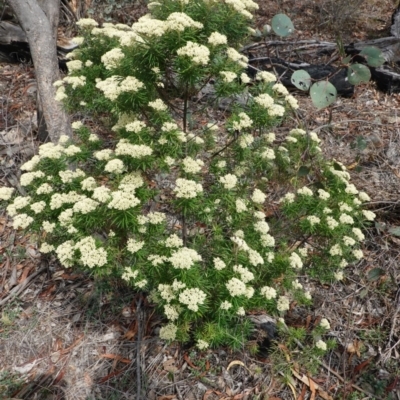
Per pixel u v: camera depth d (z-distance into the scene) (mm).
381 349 3678
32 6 4418
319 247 3744
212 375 3465
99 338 3707
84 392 3338
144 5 8227
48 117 4457
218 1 2746
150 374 3453
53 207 2844
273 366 3395
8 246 4422
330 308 4020
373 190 4934
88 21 3852
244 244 2928
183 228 3477
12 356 3561
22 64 6508
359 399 3340
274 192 4746
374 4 9547
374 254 4410
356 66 3725
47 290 4082
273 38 7449
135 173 2951
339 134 5762
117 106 2869
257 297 3080
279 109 2943
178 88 3070
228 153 3455
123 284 3965
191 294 2639
